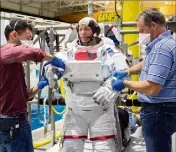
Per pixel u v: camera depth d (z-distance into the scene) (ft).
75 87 7.73
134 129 11.94
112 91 7.16
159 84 6.02
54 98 10.85
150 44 6.41
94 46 7.70
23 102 7.04
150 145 6.61
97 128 7.71
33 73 15.92
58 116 18.12
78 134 7.84
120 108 10.39
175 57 6.16
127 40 23.99
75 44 7.95
